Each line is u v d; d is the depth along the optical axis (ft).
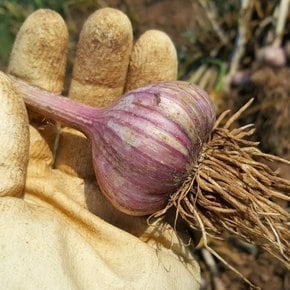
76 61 0.70
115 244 0.62
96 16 0.67
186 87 0.62
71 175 0.68
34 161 0.66
